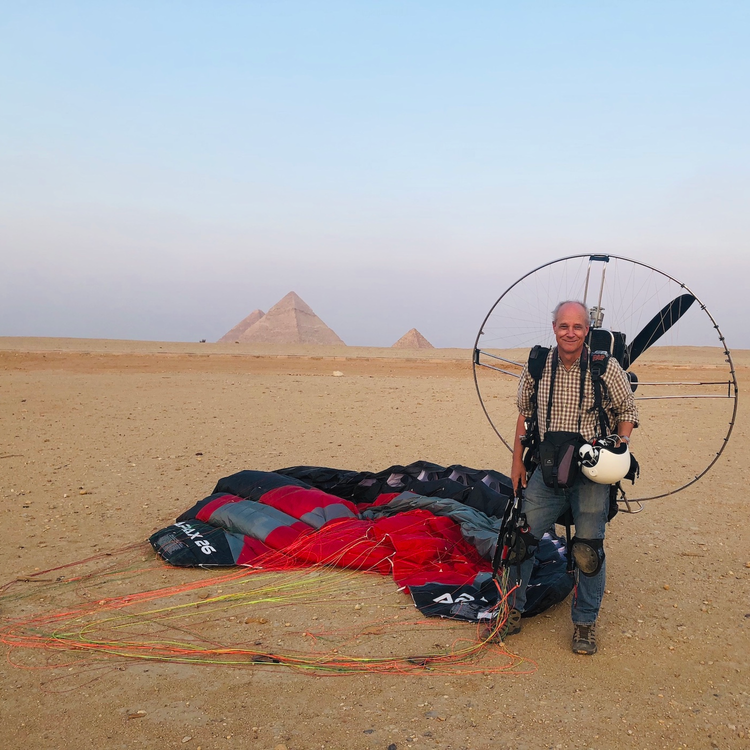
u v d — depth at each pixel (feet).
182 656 13.04
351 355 132.36
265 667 12.67
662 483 27.17
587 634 13.26
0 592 16.03
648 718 11.12
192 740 10.43
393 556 17.30
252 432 38.09
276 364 92.17
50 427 38.75
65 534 20.33
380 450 33.58
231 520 19.08
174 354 100.63
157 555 18.37
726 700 11.71
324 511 19.33
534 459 13.74
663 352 144.25
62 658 12.99
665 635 14.21
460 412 47.44
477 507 20.18
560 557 17.10
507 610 13.87
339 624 14.46
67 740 10.44
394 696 11.69
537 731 10.70
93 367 82.07
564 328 13.01
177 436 36.45
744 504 24.22
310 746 10.27
